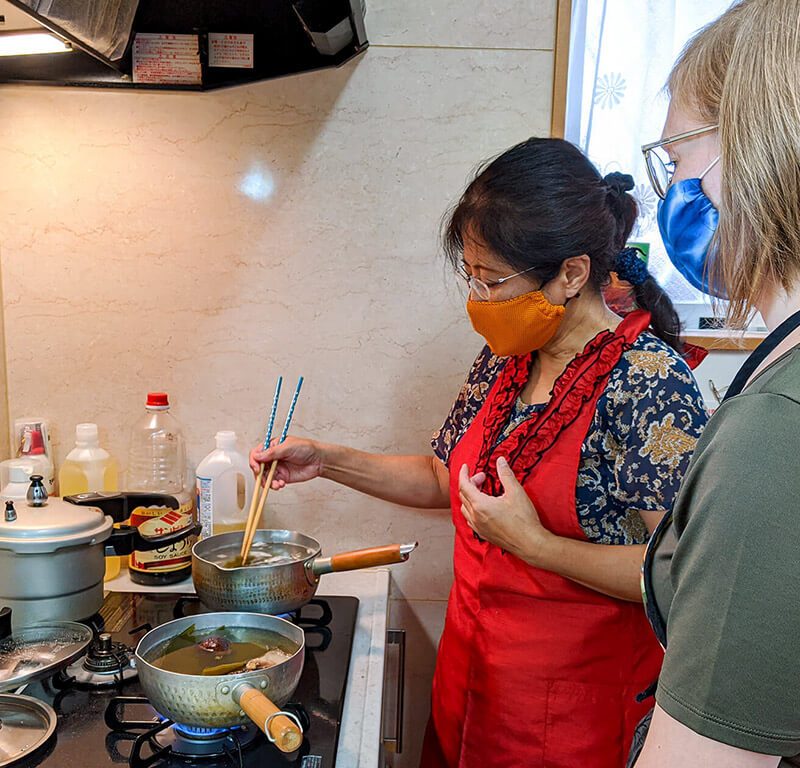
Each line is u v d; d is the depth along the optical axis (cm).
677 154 68
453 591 131
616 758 112
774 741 49
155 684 87
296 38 139
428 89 145
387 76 144
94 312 152
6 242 150
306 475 139
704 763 51
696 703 51
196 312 152
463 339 152
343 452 140
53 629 108
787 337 54
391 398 154
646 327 113
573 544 108
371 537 158
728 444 51
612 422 109
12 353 153
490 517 109
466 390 137
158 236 150
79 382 154
